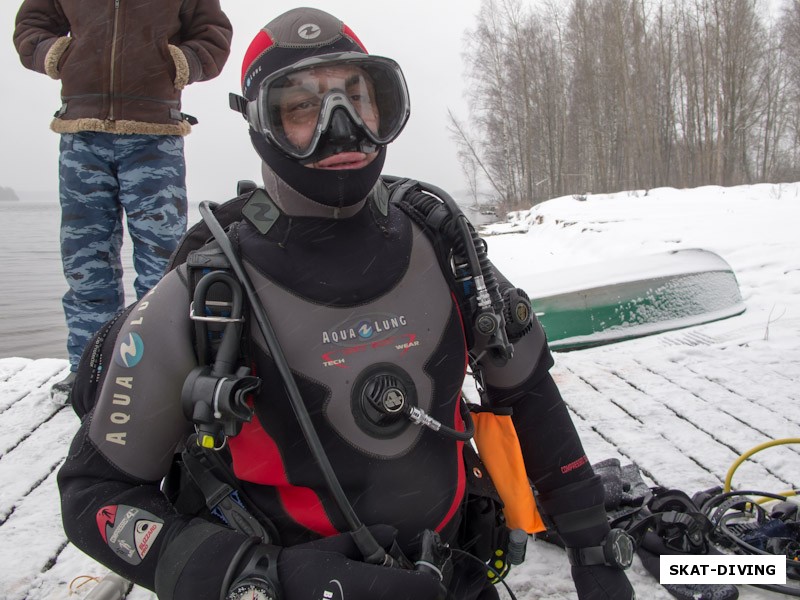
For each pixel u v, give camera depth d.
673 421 3.03
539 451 1.44
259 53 1.28
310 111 1.22
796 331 4.27
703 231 8.82
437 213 1.38
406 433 1.25
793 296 5.34
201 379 1.12
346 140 1.17
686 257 4.93
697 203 13.24
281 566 1.08
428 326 1.31
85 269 3.26
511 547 1.38
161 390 1.21
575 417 3.13
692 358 3.85
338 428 1.22
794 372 3.57
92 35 3.05
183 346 1.21
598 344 4.26
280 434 1.22
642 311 4.36
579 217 13.01
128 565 1.17
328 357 1.23
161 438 1.23
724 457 2.69
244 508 1.25
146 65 3.09
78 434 1.30
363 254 1.28
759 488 2.46
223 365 1.15
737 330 4.35
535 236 14.24
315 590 1.05
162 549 1.15
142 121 3.12
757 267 6.50
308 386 1.22
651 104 41.38
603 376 3.62
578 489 1.43
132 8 3.04
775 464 2.61
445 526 1.30
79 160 3.15
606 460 2.43
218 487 1.27
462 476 1.35
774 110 50.44
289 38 1.26
